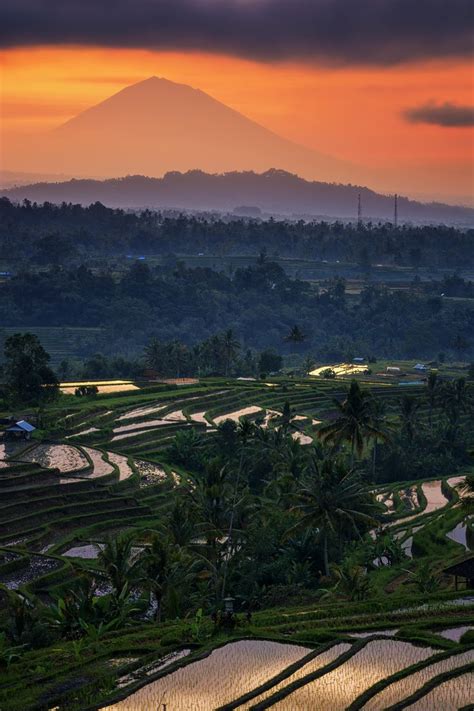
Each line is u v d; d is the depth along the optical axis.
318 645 52.41
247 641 53.53
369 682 46.88
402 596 66.44
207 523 82.56
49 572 91.69
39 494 116.88
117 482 124.44
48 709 45.53
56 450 142.62
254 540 86.75
